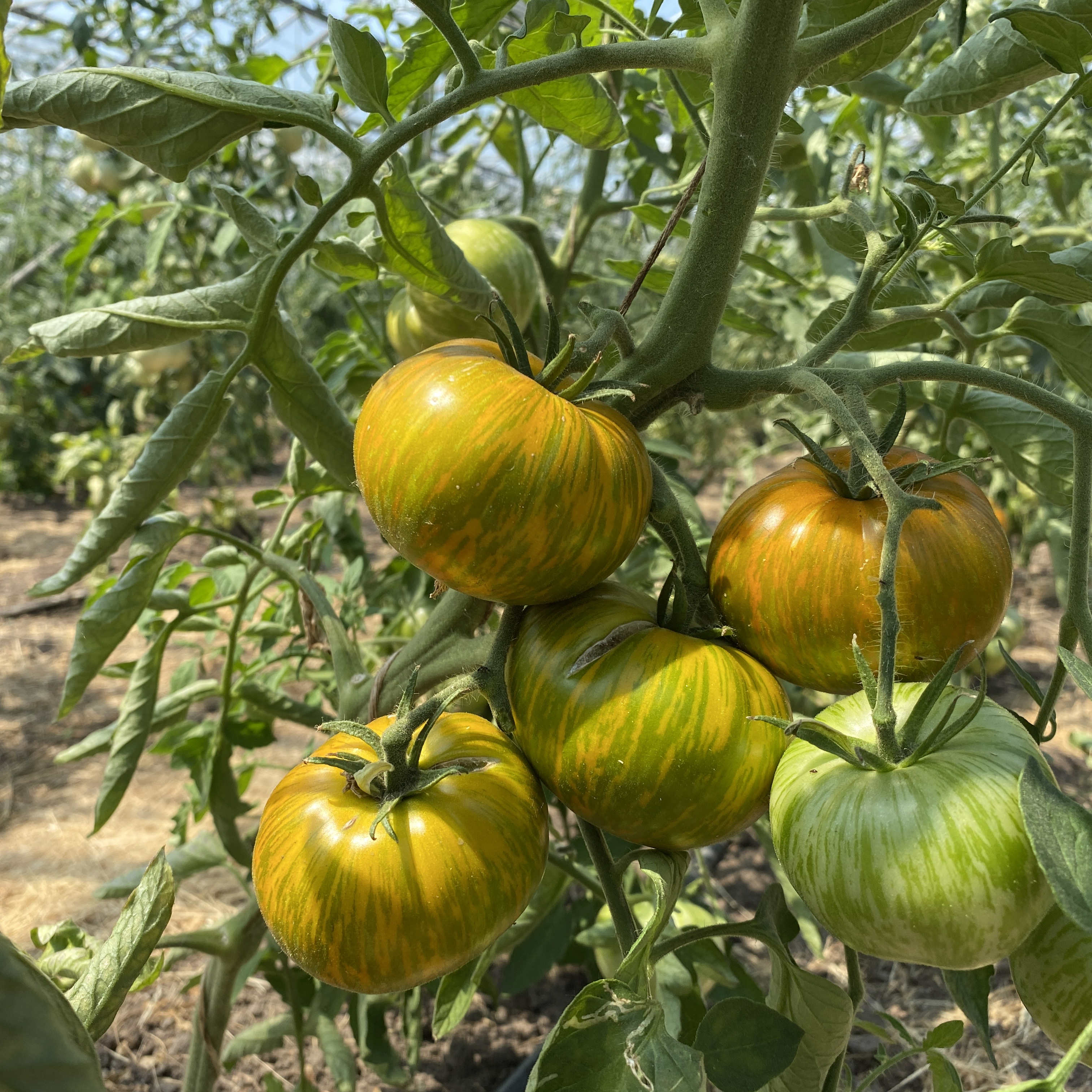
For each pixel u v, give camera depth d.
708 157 0.74
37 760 3.46
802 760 0.64
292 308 4.58
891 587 0.57
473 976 1.19
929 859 0.56
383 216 0.84
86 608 1.08
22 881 2.73
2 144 4.66
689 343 0.78
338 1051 1.68
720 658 0.67
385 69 0.77
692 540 0.75
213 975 1.38
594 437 0.65
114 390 6.93
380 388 0.68
